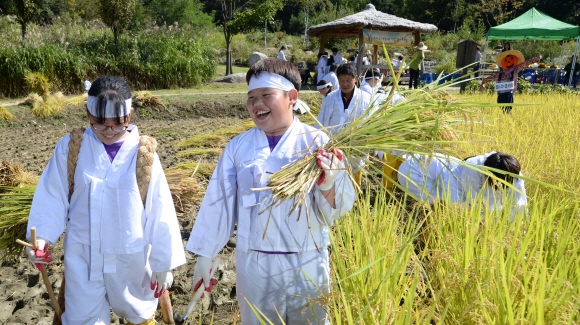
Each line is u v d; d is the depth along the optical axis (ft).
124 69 58.85
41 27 66.69
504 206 11.84
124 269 9.20
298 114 38.40
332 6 188.65
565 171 15.65
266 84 7.99
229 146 8.55
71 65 54.19
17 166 14.71
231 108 50.37
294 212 8.11
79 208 9.04
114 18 59.00
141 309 9.64
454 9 177.99
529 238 9.71
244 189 8.16
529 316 7.48
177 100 49.93
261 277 8.23
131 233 9.06
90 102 8.68
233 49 106.73
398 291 8.58
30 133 39.96
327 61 62.08
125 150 9.13
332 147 7.99
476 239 10.45
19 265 15.14
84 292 9.06
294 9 209.56
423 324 7.52
